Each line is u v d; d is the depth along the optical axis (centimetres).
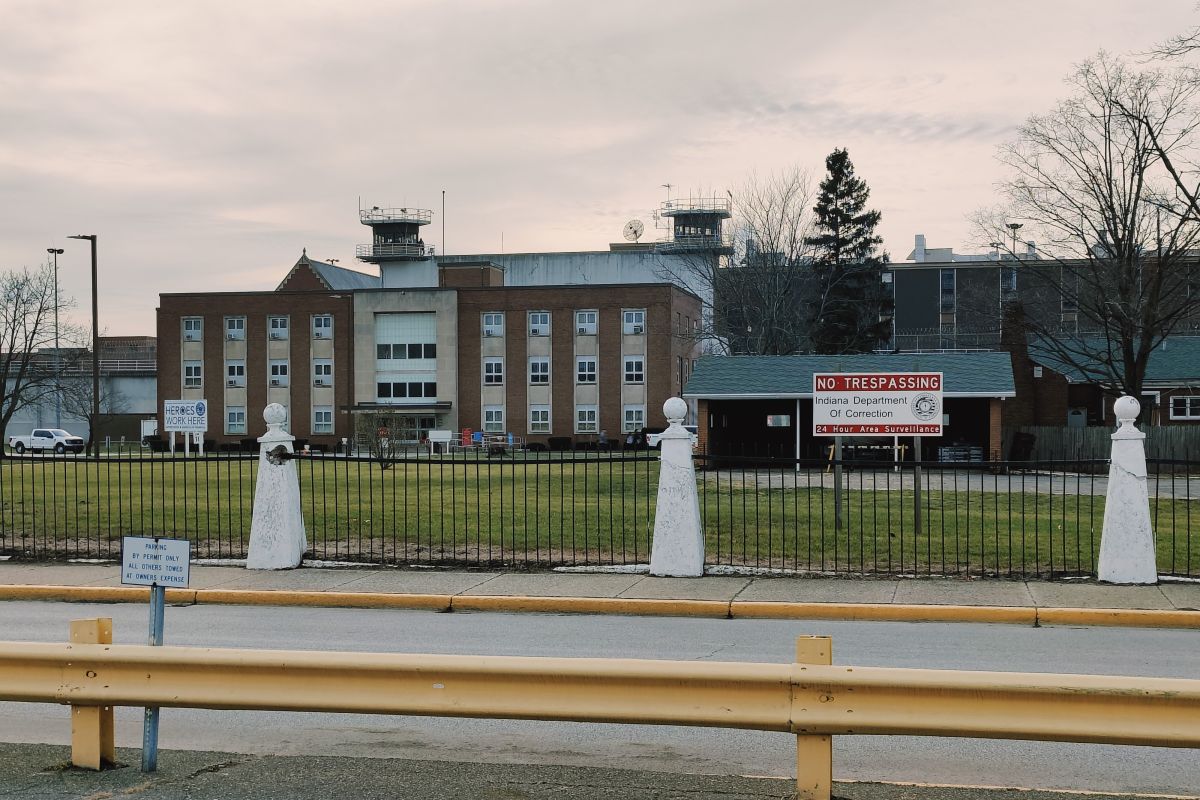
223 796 600
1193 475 3516
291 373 7881
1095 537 1766
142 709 878
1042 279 4706
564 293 7519
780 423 4288
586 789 613
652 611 1303
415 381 7738
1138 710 532
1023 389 5047
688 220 9369
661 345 7400
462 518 2017
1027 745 759
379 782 628
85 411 8525
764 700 567
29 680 634
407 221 10056
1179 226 4012
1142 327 4150
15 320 7800
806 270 6969
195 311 8000
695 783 626
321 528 1888
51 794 599
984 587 1373
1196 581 1391
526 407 7575
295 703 602
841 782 632
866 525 1919
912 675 548
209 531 1773
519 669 583
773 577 1463
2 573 1539
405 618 1280
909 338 9200
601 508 2175
